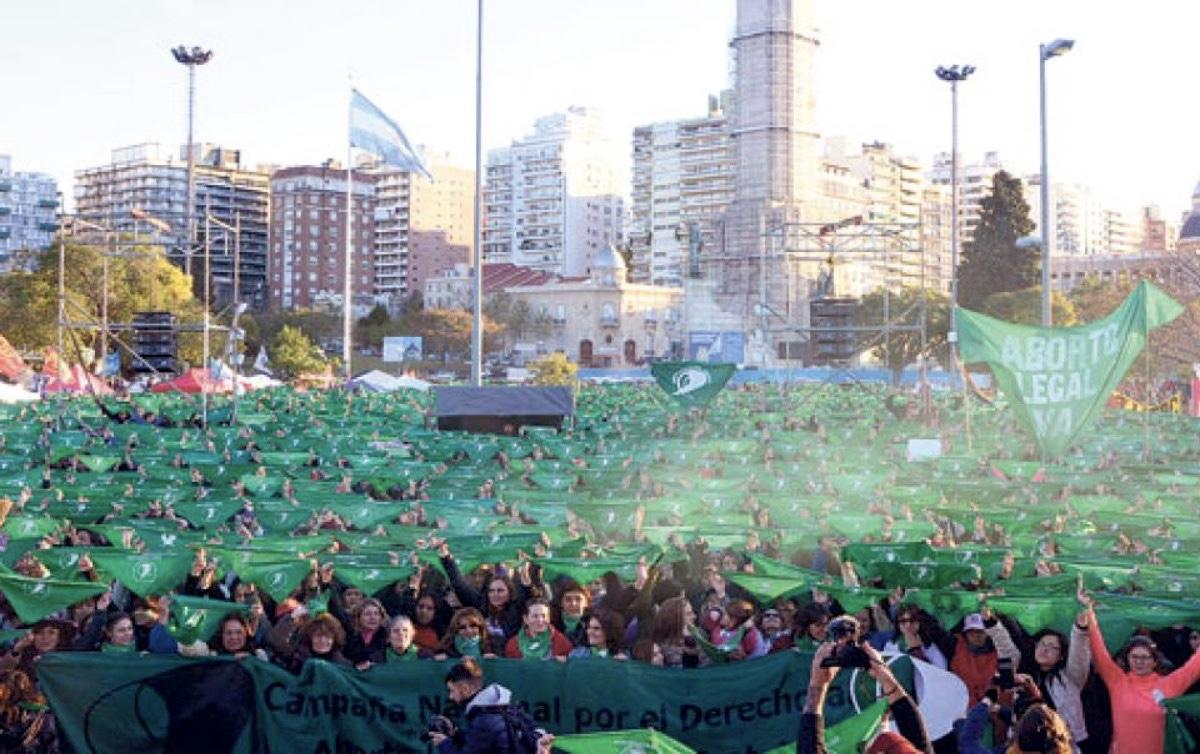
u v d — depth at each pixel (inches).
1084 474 1348.4
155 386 2878.9
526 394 2092.8
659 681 536.1
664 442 1715.1
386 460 1455.5
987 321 1151.0
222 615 603.5
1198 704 490.6
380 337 7564.0
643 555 750.5
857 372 4968.0
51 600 617.0
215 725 526.9
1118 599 607.5
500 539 797.9
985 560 747.4
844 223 3218.5
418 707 531.5
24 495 1037.2
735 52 7037.4
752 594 700.7
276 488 1152.8
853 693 526.9
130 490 1115.9
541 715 536.7
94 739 522.9
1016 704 445.1
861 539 897.5
